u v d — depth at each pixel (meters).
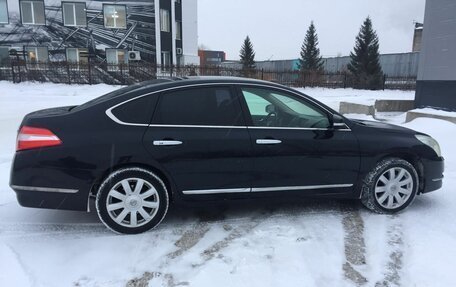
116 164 3.75
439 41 11.19
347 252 3.59
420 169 4.61
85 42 28.48
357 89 30.64
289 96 4.30
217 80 4.16
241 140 4.02
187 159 3.89
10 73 23.06
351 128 4.40
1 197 4.87
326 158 4.27
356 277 3.19
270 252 3.56
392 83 31.98
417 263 3.39
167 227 4.08
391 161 4.43
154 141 3.80
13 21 27.23
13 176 3.66
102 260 3.40
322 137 4.26
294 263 3.37
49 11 27.62
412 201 4.56
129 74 25.33
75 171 3.68
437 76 11.32
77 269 3.26
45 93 19.53
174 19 31.44
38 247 3.62
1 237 3.80
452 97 10.87
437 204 4.81
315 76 30.53
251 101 4.16
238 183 4.07
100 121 3.79
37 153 3.64
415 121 9.83
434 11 11.30
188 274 3.20
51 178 3.67
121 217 3.83
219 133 3.97
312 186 4.30
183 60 32.94
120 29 28.89
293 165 4.18
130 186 3.83
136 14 29.06
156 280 3.11
